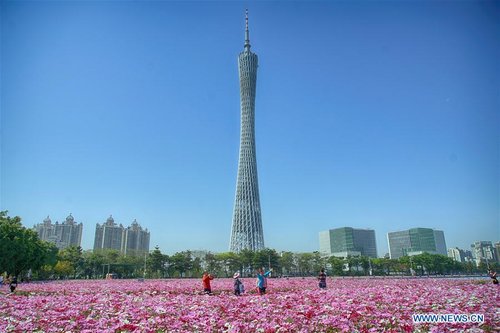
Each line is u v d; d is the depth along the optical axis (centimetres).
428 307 1334
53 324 1077
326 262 10581
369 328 986
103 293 2441
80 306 1500
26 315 1234
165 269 8375
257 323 1039
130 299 1830
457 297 1659
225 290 2845
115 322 1088
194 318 1116
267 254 9281
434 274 11338
